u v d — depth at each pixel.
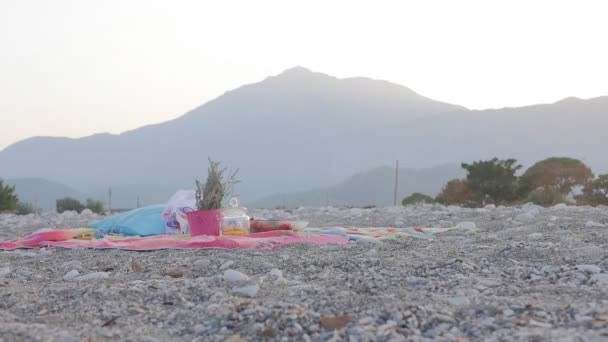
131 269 5.50
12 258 6.48
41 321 3.57
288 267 5.41
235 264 5.57
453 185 22.72
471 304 3.66
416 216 11.59
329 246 6.85
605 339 2.81
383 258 5.53
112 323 3.49
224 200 8.14
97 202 25.66
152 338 3.19
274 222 8.32
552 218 9.12
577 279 4.32
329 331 3.25
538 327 3.14
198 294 4.16
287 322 3.34
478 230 8.37
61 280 5.09
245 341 3.14
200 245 6.80
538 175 21.84
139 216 8.80
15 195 23.48
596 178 20.66
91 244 7.19
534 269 4.75
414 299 3.84
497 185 21.73
